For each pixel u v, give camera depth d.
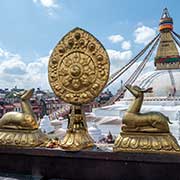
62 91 5.46
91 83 5.20
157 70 40.91
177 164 4.31
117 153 4.73
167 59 40.31
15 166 5.40
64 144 5.09
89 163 4.91
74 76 5.33
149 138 4.60
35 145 5.34
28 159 5.33
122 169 4.67
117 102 40.22
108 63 5.09
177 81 34.78
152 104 32.69
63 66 5.46
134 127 4.71
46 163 5.20
